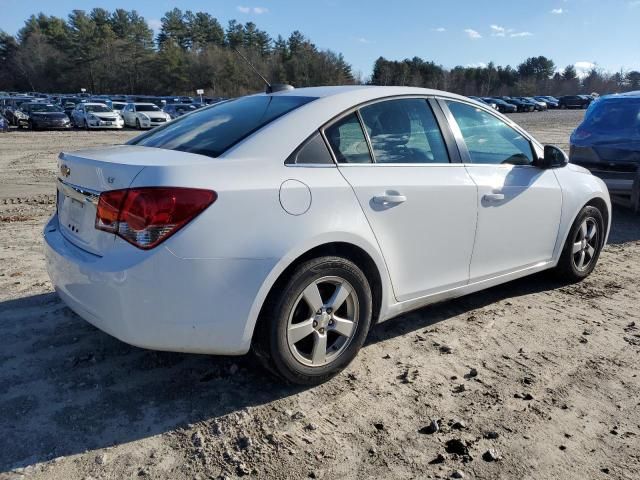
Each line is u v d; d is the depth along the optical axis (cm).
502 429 278
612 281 504
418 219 338
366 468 248
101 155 299
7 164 1394
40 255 542
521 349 364
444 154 365
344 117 322
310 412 289
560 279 489
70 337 363
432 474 245
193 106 3544
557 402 303
